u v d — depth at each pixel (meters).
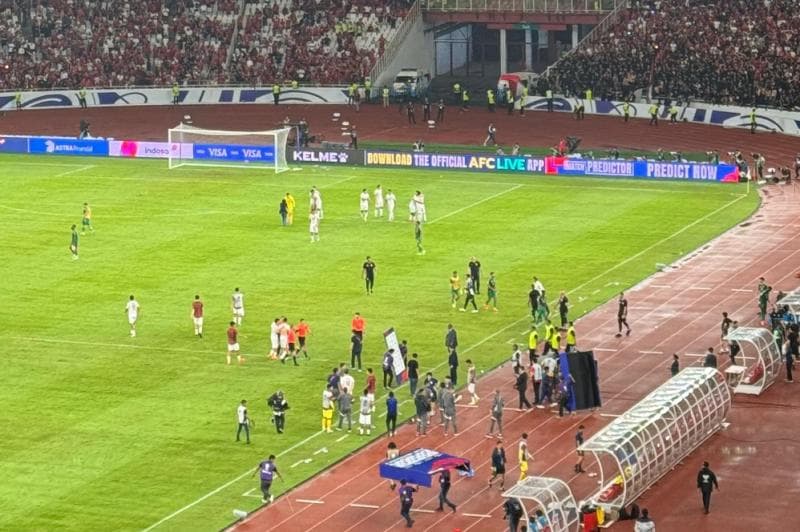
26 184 166.62
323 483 88.94
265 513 84.88
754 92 190.88
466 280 121.56
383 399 102.56
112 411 99.31
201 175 171.12
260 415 98.75
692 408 91.19
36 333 114.75
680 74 197.25
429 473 82.44
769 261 132.50
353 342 107.31
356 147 180.25
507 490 84.38
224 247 138.50
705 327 115.62
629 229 144.00
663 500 86.25
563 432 96.31
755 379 103.31
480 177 168.88
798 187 161.12
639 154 177.25
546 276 129.00
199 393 102.56
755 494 86.75
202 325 116.06
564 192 160.38
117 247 138.50
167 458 91.88
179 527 82.75
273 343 109.44
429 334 114.75
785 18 197.88
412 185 164.75
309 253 136.12
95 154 184.12
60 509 84.88
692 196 157.75
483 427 97.56
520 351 110.38
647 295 123.69
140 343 112.50
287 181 167.50
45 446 93.56
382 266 132.00
